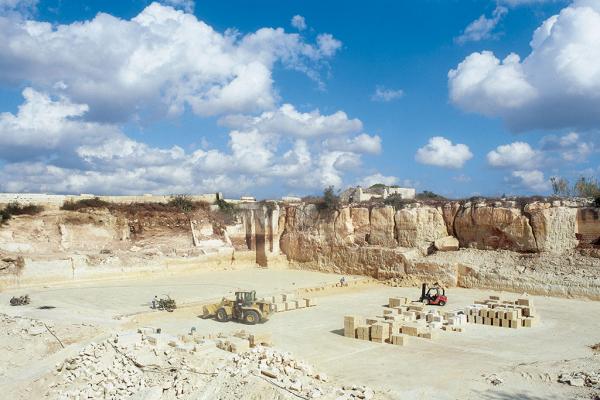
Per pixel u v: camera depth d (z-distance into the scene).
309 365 23.16
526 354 26.36
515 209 49.66
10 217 52.44
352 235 60.47
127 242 59.12
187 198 68.56
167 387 21.08
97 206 59.81
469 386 21.00
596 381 20.36
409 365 24.39
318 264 62.50
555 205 48.16
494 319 33.53
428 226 55.22
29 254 49.88
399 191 77.31
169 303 38.19
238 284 51.69
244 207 69.00
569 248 46.50
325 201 63.25
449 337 30.20
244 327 32.94
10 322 31.81
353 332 30.27
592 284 42.16
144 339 25.95
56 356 26.41
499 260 49.03
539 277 45.09
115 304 40.06
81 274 50.66
